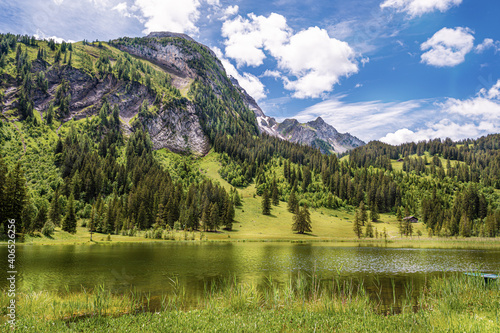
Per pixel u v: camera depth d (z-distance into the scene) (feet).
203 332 43.60
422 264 195.72
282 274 152.05
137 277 138.82
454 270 168.76
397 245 378.53
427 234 572.51
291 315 53.57
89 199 566.36
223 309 61.00
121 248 284.61
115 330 45.88
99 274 143.84
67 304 68.69
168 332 43.93
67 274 142.20
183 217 501.15
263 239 444.55
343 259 221.25
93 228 411.34
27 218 301.84
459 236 544.21
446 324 43.57
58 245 290.76
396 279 138.72
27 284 118.01
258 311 59.47
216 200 602.44
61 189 542.98
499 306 56.34
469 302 63.00
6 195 266.57
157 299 93.04
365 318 51.72
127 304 76.48
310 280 133.80
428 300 79.15
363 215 629.51
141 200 517.14
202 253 254.47
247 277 142.92
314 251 285.64
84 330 46.11
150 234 417.90
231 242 396.98
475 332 39.42
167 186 598.75
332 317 51.96
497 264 197.57
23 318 52.75
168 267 172.45
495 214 568.82
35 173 614.75
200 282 128.16
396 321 49.32
